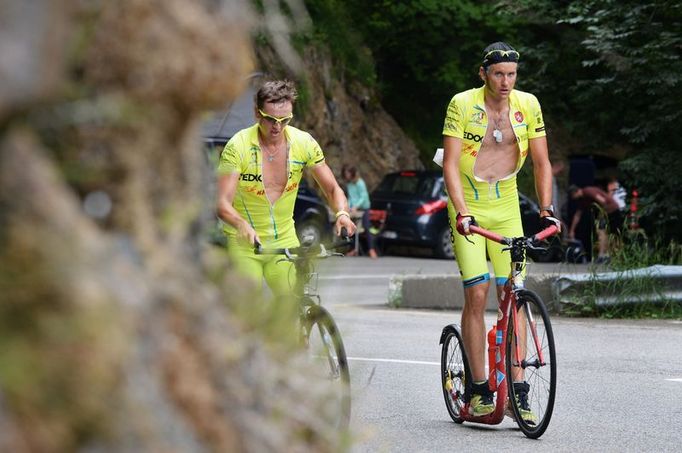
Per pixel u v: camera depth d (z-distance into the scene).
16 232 4.68
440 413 18.81
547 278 34.38
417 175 70.06
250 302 6.29
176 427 5.21
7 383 4.57
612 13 44.16
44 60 4.54
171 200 5.69
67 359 4.66
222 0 5.70
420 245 68.06
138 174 5.43
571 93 48.84
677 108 44.47
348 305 38.19
